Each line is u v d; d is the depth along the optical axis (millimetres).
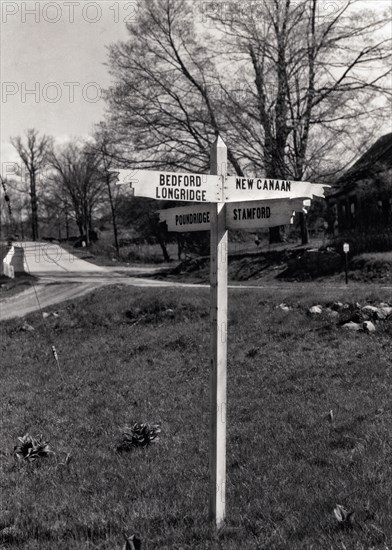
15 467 7777
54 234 118312
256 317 18797
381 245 34719
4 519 5844
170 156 43281
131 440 8359
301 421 8492
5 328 24000
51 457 8133
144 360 15852
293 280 35688
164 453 7797
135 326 21641
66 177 87688
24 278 41500
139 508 5707
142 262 73500
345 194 43406
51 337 21922
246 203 4824
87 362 16578
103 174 59375
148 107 42750
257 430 8367
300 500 5523
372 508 5121
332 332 15695
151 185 4594
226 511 5457
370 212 40812
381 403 8922
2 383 14734
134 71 42281
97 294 27062
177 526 5211
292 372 12055
